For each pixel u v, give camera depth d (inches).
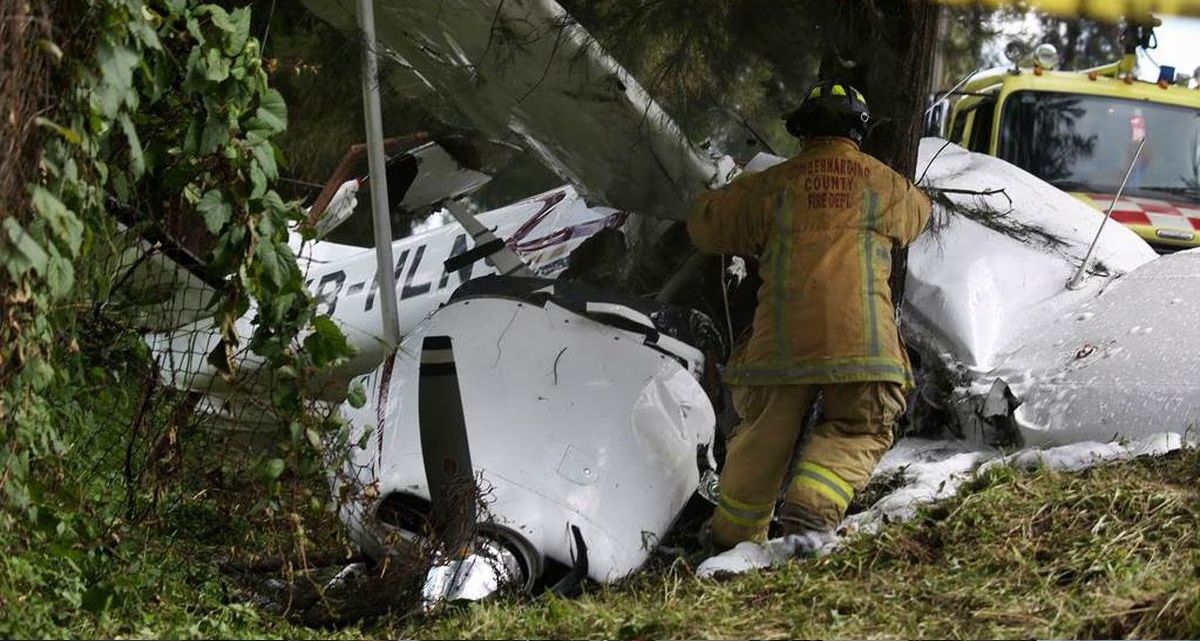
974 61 379.6
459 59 356.5
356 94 371.2
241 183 264.7
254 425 286.7
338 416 282.5
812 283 300.4
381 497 292.7
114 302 293.1
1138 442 314.8
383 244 333.4
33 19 222.5
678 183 369.1
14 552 246.2
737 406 312.7
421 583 276.2
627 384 309.4
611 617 249.0
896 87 354.9
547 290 327.0
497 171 451.8
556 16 339.0
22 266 223.9
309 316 272.2
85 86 236.8
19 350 235.3
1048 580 246.7
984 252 387.5
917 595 246.5
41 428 246.5
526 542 286.5
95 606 243.8
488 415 300.5
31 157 229.9
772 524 332.5
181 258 285.1
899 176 313.9
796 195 307.3
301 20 359.6
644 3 344.2
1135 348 336.2
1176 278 357.1
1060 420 336.8
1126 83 582.9
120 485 292.5
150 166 269.9
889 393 300.8
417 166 376.5
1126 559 249.1
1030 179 422.6
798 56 355.3
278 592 285.1
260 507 271.6
